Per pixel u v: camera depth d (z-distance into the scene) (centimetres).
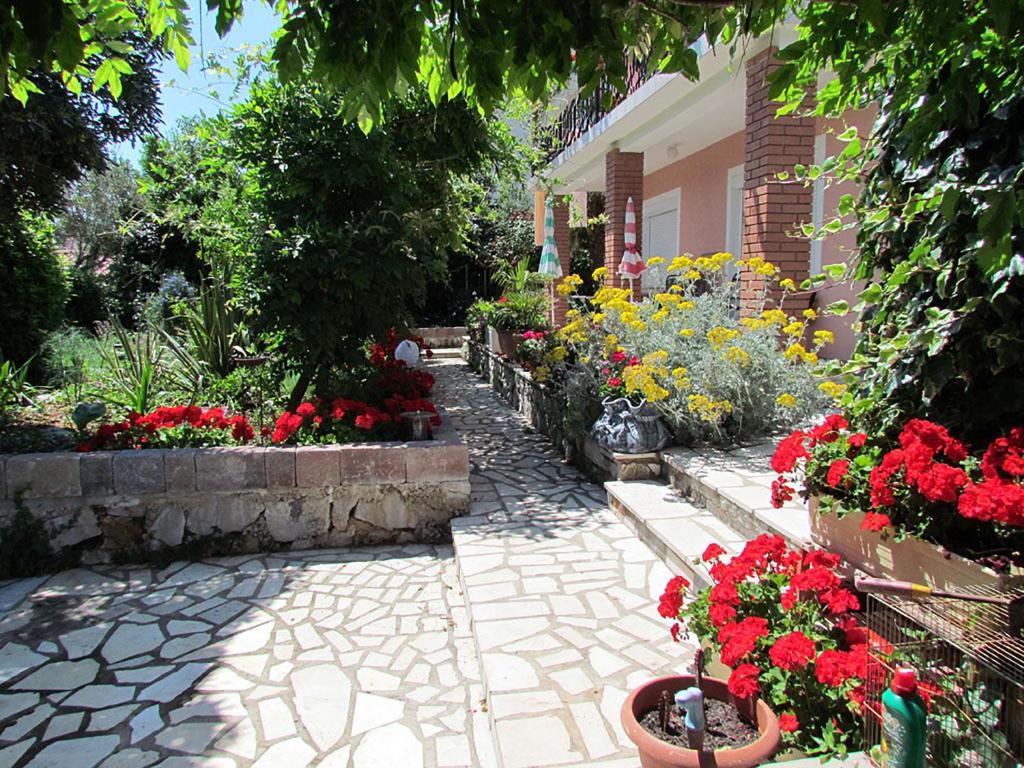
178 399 623
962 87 184
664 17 187
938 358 216
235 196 597
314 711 258
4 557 394
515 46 149
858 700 175
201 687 274
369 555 419
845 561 242
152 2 186
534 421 751
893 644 178
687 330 493
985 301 205
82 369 804
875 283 259
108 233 1507
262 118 514
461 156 633
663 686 195
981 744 158
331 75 162
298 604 350
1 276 786
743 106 684
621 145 860
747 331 500
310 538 430
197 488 415
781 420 495
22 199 577
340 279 507
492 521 433
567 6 144
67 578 389
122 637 317
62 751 236
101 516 409
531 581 339
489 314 1126
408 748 236
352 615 337
